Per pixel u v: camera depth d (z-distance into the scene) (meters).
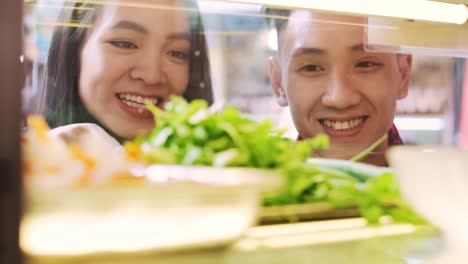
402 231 0.78
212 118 0.84
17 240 0.52
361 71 2.16
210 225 0.61
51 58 1.89
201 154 0.79
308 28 2.09
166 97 2.04
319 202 0.83
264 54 2.14
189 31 2.04
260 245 0.69
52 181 0.58
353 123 2.17
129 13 1.95
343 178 0.93
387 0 1.27
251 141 0.83
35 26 1.85
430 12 1.32
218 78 2.11
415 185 0.69
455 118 2.41
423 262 0.65
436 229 0.78
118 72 1.97
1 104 0.53
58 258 0.56
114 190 0.56
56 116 1.94
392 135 2.27
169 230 0.59
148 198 0.58
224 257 0.64
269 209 0.80
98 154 0.66
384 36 1.58
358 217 0.85
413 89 2.31
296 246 0.69
